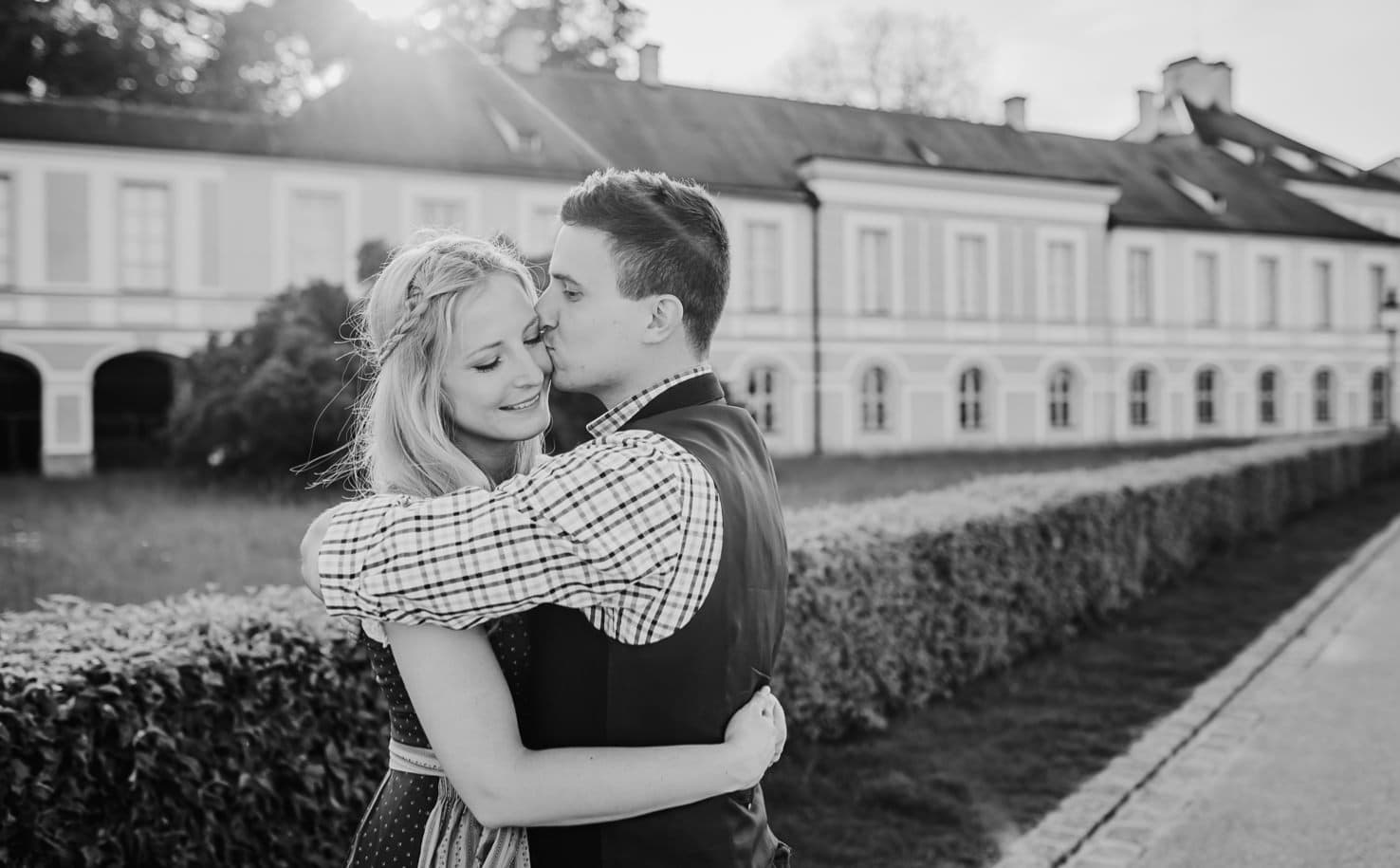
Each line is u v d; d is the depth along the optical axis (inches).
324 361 649.0
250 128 978.7
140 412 1018.1
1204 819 181.5
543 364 72.0
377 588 59.5
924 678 241.3
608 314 69.8
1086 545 327.0
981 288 1280.8
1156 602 376.8
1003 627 272.5
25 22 1352.1
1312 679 278.7
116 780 121.6
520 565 58.7
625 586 60.7
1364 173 1846.7
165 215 927.0
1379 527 611.8
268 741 132.9
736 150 1221.7
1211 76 1859.0
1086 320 1349.7
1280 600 385.4
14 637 137.8
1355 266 1571.1
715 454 67.4
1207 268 1454.2
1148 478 405.7
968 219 1267.2
